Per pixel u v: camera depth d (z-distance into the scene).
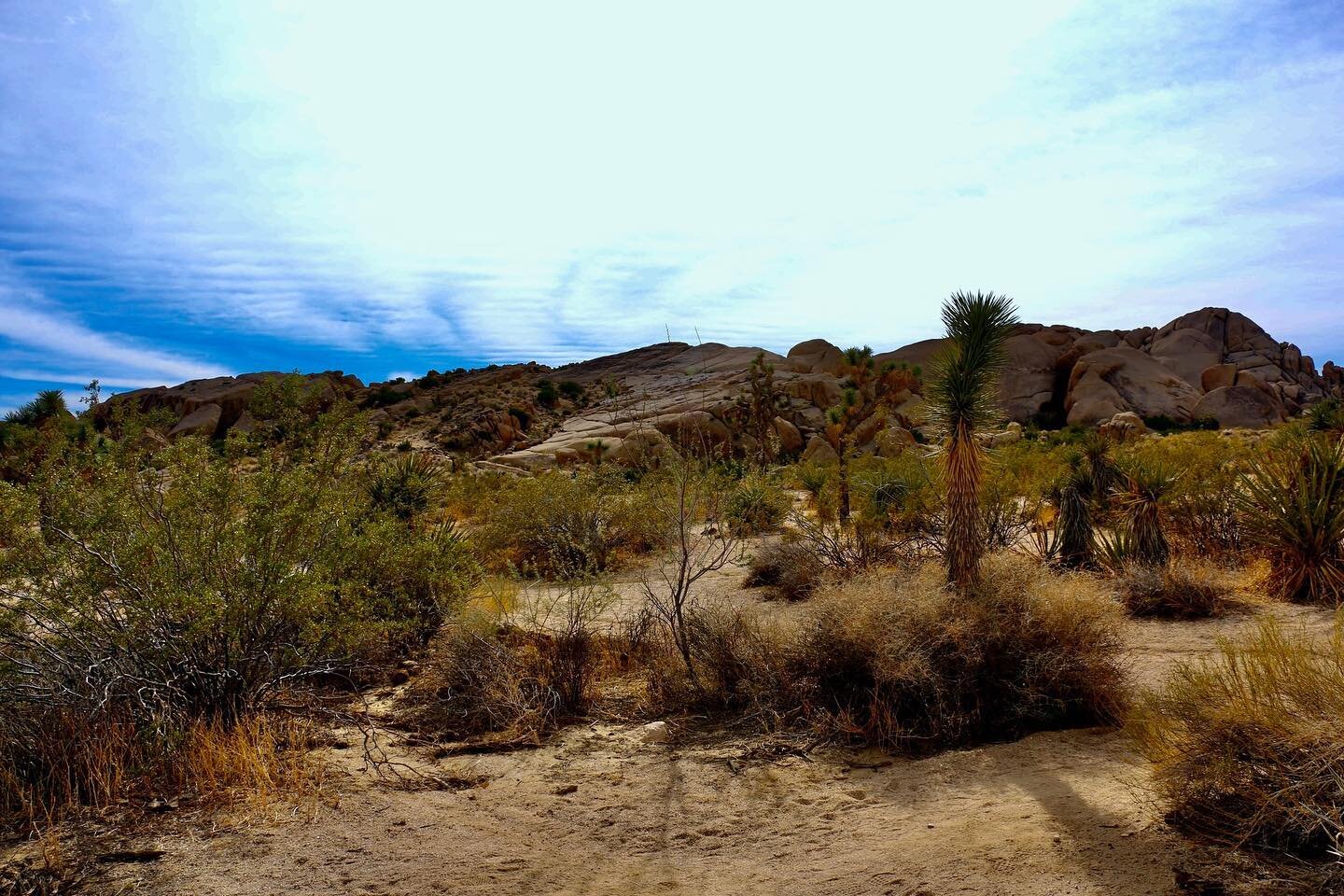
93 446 5.25
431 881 3.49
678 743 5.27
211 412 74.06
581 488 13.43
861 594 5.85
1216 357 84.12
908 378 17.27
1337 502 8.38
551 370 126.25
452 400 94.12
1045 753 4.59
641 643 7.19
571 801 4.36
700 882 3.42
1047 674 5.16
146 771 4.50
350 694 6.30
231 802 4.27
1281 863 2.87
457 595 7.42
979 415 6.91
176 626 5.17
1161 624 7.74
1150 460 11.66
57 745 4.54
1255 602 8.23
